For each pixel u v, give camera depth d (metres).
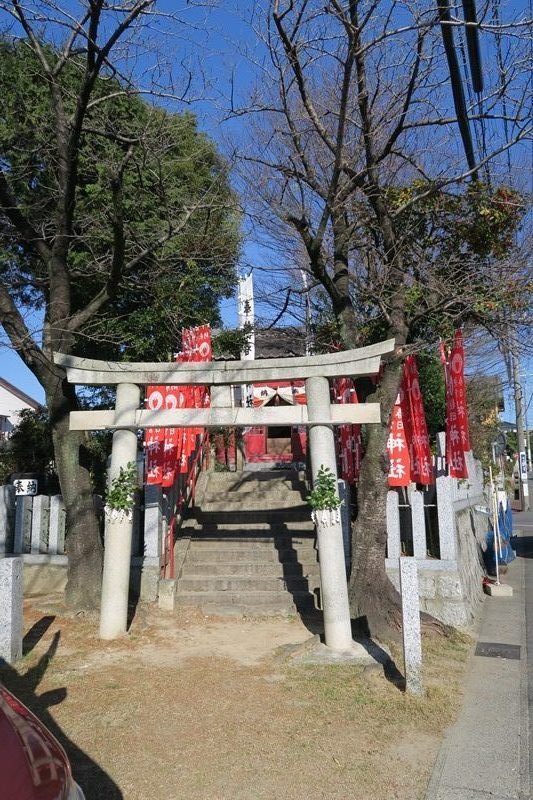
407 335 9.01
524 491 34.28
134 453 7.44
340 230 8.71
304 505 11.12
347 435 9.21
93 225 10.22
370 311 10.22
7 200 8.44
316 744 4.53
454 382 8.66
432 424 13.48
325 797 3.82
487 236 9.00
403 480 8.50
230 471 13.74
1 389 29.50
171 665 6.23
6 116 9.73
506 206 8.79
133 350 12.18
